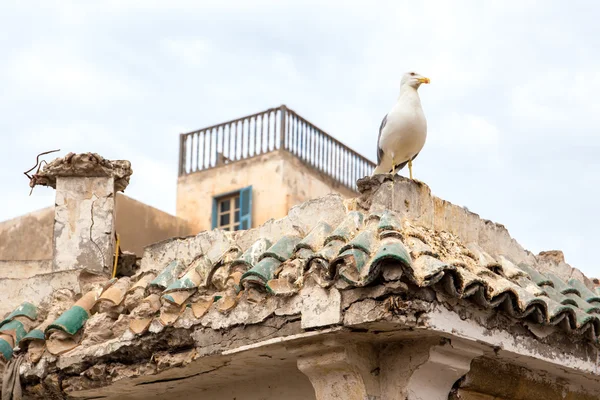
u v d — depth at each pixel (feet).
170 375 31.45
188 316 29.76
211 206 82.64
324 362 27.84
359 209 29.71
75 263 40.83
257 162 81.51
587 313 30.99
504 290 27.71
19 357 33.47
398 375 27.91
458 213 31.83
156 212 68.90
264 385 32.17
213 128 85.40
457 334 27.02
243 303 28.68
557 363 30.25
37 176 42.37
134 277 34.12
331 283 26.71
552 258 36.01
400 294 25.94
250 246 31.48
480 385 29.63
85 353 31.99
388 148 32.53
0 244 66.08
